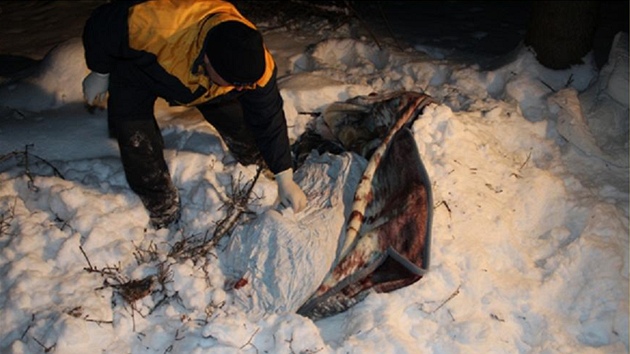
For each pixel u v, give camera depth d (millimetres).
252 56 2760
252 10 5684
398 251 3244
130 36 2896
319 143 3979
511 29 5766
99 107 4047
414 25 5746
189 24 2879
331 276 3254
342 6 5965
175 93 3045
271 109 3154
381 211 3420
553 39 4844
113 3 2967
